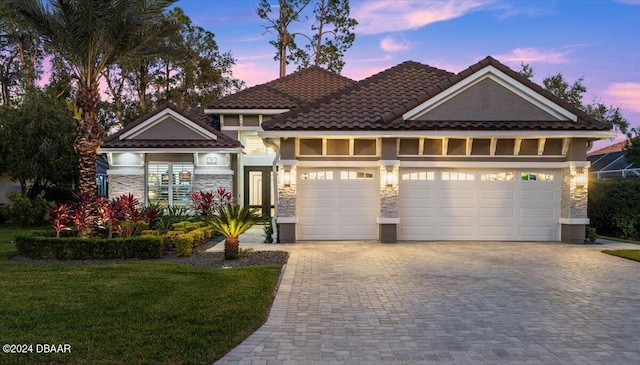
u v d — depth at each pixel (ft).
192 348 17.11
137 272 30.73
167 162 61.77
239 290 26.03
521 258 38.40
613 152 89.97
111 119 130.72
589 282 29.60
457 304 24.25
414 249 43.04
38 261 36.58
